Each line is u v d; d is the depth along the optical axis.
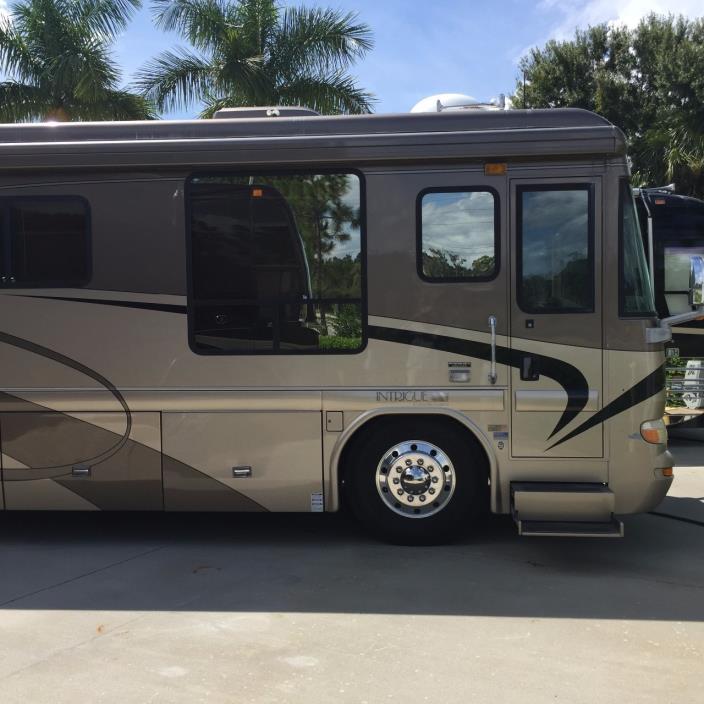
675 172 18.16
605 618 3.89
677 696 3.09
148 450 5.02
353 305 4.89
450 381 4.83
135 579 4.52
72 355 5.03
